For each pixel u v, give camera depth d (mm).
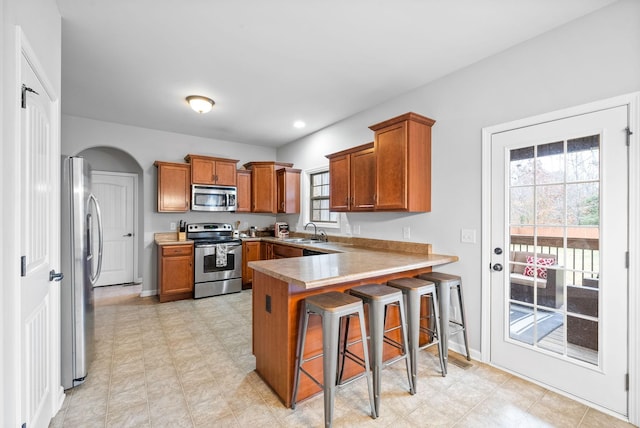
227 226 5023
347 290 2158
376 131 2951
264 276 2182
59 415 1766
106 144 4180
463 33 2137
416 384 2076
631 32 1754
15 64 1188
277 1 1821
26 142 1326
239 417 1771
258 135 4852
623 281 1778
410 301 2102
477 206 2498
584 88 1932
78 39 2207
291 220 5309
